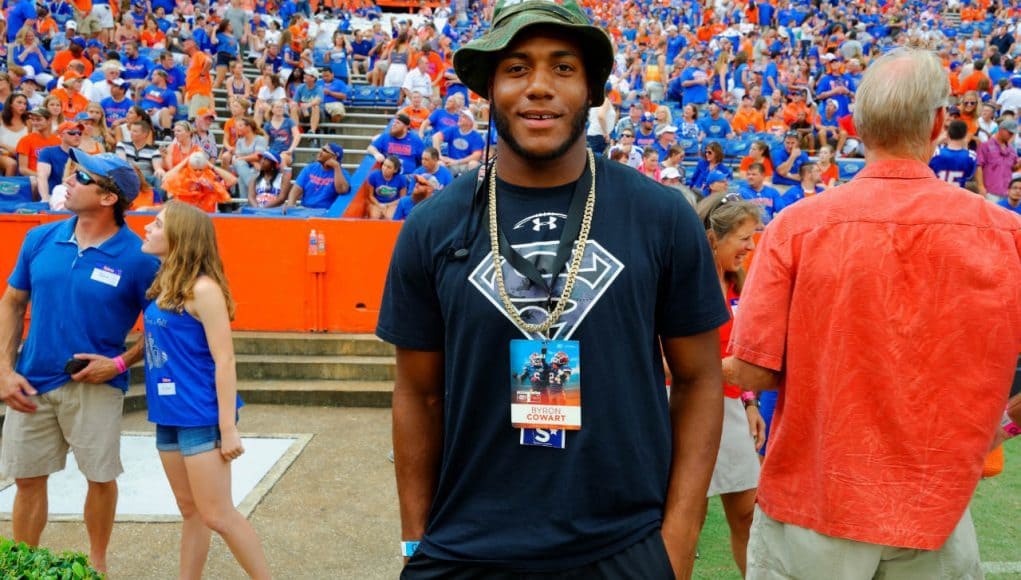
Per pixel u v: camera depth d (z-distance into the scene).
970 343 1.95
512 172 1.84
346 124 14.19
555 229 1.80
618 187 1.85
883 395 1.97
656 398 1.83
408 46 15.94
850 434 2.00
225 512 3.37
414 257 1.89
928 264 1.96
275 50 16.58
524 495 1.78
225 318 3.33
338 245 7.36
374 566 4.11
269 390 6.78
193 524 3.46
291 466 5.42
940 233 1.96
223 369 3.30
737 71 17.52
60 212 7.04
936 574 2.00
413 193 8.71
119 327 3.59
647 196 1.84
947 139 11.27
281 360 7.05
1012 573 3.93
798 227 2.09
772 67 17.08
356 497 4.95
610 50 1.78
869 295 1.98
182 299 3.28
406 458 1.99
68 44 15.25
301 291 7.39
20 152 9.49
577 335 1.75
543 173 1.82
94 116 10.18
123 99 12.51
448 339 1.85
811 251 2.06
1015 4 27.38
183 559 3.47
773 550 2.18
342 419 6.45
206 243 3.35
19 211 7.78
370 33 18.89
